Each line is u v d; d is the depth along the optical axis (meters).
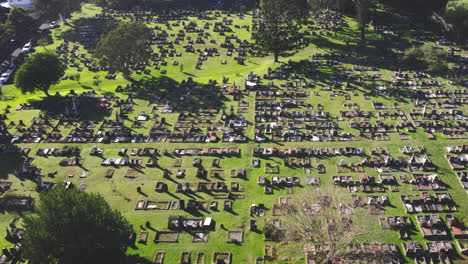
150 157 66.75
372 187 58.47
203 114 78.75
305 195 52.44
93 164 65.44
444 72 91.88
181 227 52.59
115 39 93.31
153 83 94.81
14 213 56.25
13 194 59.44
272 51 101.81
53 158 67.31
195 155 66.81
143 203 56.88
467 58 98.56
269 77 92.81
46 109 84.06
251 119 76.56
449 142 68.12
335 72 94.50
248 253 48.94
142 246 50.06
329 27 126.50
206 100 84.25
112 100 86.44
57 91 94.19
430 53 94.50
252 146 68.69
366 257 46.88
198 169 63.31
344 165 62.97
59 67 91.94
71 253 41.97
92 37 129.12
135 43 96.25
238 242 50.47
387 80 89.69
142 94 89.00
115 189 59.81
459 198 56.12
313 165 63.59
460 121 73.56
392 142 68.56
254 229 52.12
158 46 117.12
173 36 124.56
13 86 99.06
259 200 57.12
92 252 42.31
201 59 107.88
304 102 81.69
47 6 143.00
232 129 72.75
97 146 69.94
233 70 101.62
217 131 73.06
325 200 50.62
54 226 42.22
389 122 74.00
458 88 85.25
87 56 114.44
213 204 55.94
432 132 71.00
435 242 49.19
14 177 63.16
